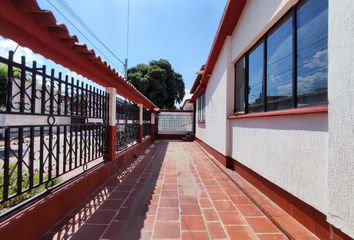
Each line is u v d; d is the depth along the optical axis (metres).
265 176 4.62
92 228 3.37
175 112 19.64
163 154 10.84
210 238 3.13
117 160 6.91
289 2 3.77
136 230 3.33
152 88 24.75
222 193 5.03
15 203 3.32
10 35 2.69
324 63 3.09
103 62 4.40
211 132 10.34
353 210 2.22
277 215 3.76
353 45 2.22
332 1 2.52
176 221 3.64
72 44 3.33
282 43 4.26
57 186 3.78
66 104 3.90
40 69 3.22
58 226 3.40
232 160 7.20
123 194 4.88
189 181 6.00
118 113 7.52
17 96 2.93
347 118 2.29
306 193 3.25
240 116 6.10
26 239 2.77
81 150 4.56
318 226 3.04
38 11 2.44
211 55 8.89
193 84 13.70
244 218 3.76
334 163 2.48
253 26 5.37
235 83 7.36
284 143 3.88
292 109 3.56
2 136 2.78
